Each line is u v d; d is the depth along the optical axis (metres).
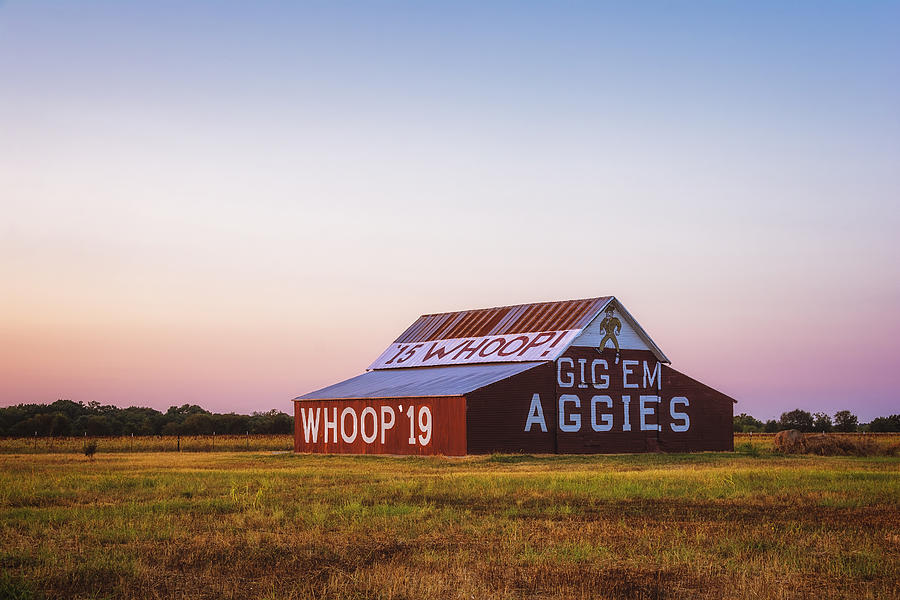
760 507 25.27
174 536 19.62
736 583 15.28
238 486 30.55
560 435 58.84
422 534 19.98
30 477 35.09
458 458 52.97
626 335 63.28
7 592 14.77
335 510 23.56
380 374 69.44
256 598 14.65
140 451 71.44
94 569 16.39
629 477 34.59
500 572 16.03
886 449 62.88
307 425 65.12
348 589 14.90
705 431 66.25
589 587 15.05
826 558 17.20
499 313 69.12
